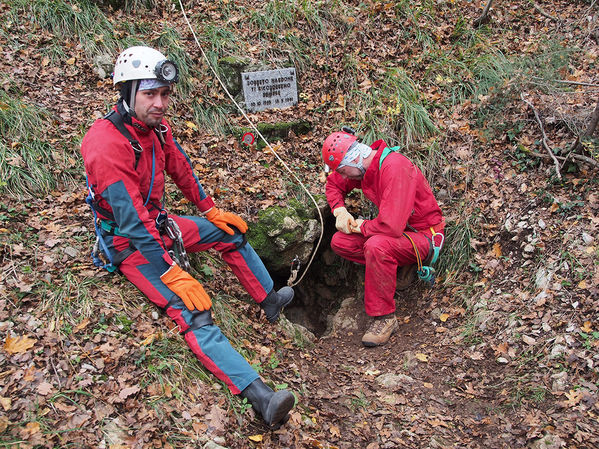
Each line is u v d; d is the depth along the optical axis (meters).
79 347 2.43
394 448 2.54
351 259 3.83
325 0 5.39
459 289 3.71
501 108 4.49
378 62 5.06
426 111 4.68
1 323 2.43
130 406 2.26
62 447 2.01
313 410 2.78
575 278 3.18
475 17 5.52
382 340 3.58
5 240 2.88
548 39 5.08
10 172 3.34
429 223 3.63
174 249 2.83
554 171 3.84
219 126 4.54
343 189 3.86
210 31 4.99
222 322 3.07
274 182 4.26
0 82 3.95
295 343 3.46
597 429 2.43
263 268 3.13
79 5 4.75
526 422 2.56
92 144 2.40
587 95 4.39
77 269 2.83
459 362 3.15
